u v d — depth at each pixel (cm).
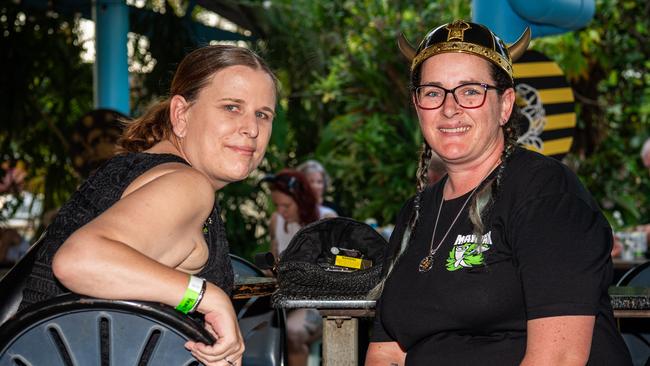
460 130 199
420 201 216
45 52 750
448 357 189
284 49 750
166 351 161
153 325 160
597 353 182
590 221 180
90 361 159
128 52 698
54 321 159
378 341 216
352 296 213
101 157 593
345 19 804
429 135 204
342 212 564
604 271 178
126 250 161
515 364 183
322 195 556
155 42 704
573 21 400
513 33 379
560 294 173
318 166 554
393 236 220
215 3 710
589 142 764
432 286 194
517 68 402
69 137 598
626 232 475
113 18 655
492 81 200
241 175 196
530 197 184
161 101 215
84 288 159
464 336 191
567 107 408
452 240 196
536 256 177
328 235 227
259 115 200
